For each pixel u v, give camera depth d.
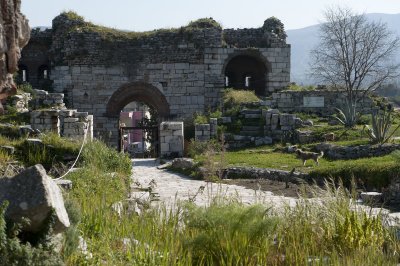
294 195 18.42
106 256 8.27
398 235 10.54
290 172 21.06
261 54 43.88
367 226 10.32
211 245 9.36
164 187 20.72
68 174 15.73
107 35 42.84
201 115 39.34
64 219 6.85
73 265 7.54
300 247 9.60
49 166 19.05
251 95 40.94
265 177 22.75
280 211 11.76
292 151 29.97
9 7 7.17
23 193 6.53
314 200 12.11
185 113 43.16
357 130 32.66
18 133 24.05
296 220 10.70
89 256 7.96
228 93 41.47
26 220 6.44
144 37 43.12
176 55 43.00
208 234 9.52
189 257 8.58
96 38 42.47
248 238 9.52
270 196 18.03
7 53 7.21
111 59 42.53
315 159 24.05
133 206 12.03
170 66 43.03
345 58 46.75
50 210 6.60
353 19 49.28
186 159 27.12
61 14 43.44
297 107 40.38
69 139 21.39
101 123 42.50
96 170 16.78
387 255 9.41
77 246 7.79
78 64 42.28
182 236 9.59
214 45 43.25
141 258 8.25
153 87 42.88
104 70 42.50
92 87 42.44
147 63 42.88
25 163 18.86
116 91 42.59
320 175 20.72
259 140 34.19
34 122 27.58
